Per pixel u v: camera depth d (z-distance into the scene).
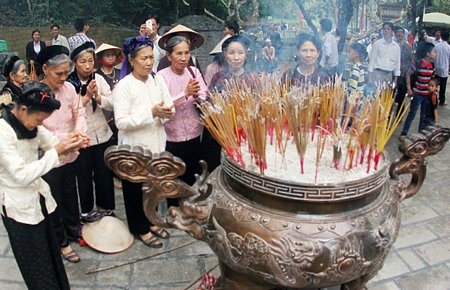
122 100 2.46
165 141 2.69
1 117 1.84
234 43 2.80
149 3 11.24
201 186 1.74
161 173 1.61
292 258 1.48
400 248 2.85
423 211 3.35
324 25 4.12
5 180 1.86
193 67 2.93
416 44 6.44
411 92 5.08
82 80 2.74
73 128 2.51
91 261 2.68
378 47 4.60
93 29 10.74
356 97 1.83
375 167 1.70
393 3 5.59
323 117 1.92
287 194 1.50
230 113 1.75
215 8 10.09
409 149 1.87
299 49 2.75
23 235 1.91
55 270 2.11
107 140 2.95
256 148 1.62
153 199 1.68
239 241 1.56
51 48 2.26
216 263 2.67
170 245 2.87
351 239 1.50
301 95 1.73
